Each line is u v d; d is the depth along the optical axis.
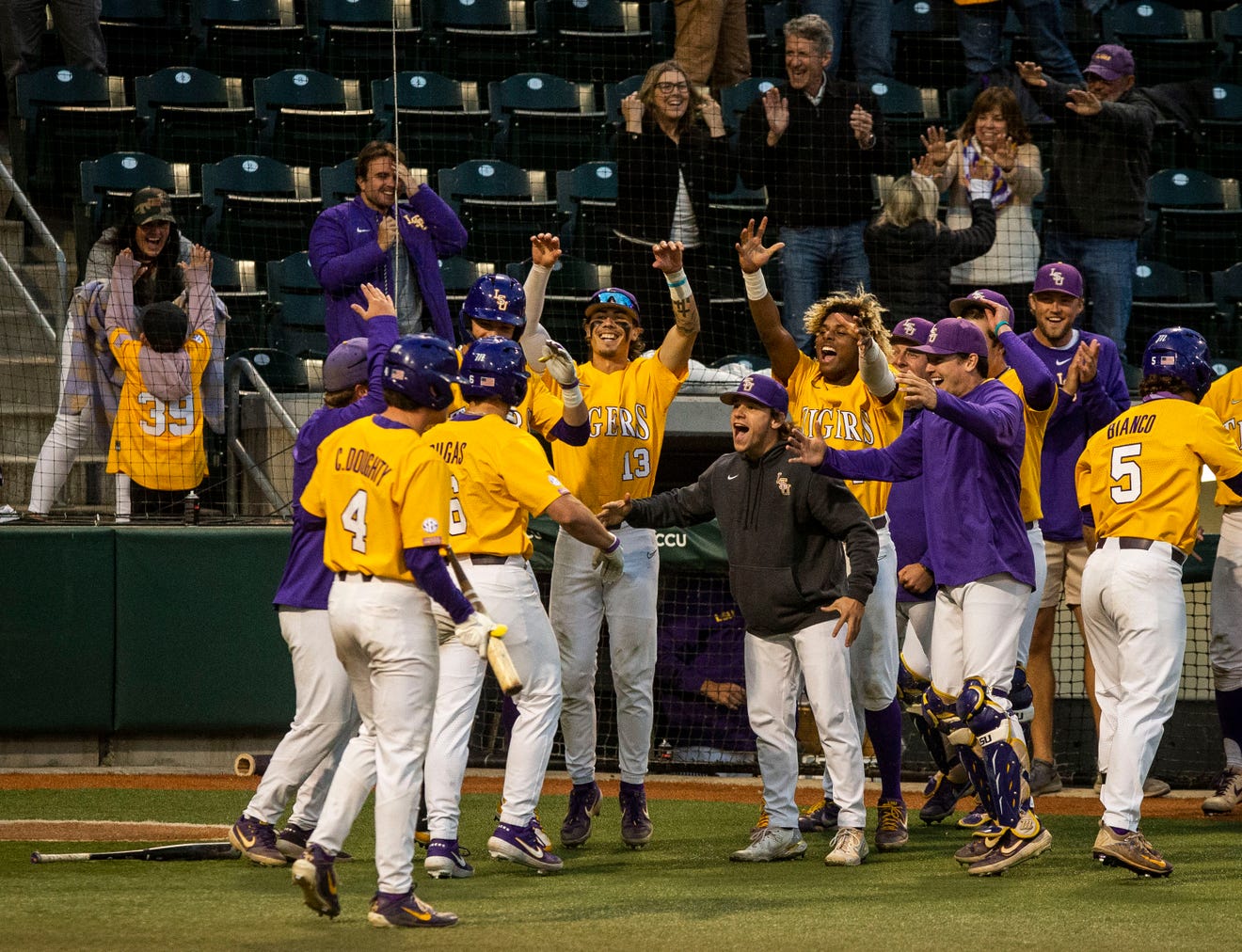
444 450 19.14
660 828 24.12
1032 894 18.19
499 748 31.12
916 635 25.30
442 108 43.81
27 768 29.98
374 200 27.86
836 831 22.95
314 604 19.28
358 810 15.85
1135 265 37.66
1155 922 16.45
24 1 41.78
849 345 22.69
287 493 33.56
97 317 32.31
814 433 23.05
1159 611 19.84
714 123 37.50
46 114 40.78
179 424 31.92
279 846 19.53
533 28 46.81
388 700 15.78
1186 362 20.58
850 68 43.88
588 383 23.02
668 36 47.00
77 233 39.19
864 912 16.88
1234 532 25.86
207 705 30.12
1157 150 44.91
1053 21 42.62
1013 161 36.12
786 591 20.42
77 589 29.83
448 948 14.60
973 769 20.31
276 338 38.78
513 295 21.42
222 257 38.88
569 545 22.12
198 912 16.34
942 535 20.59
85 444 32.84
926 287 35.06
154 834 22.42
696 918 16.44
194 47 45.12
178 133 42.03
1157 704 19.77
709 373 33.12
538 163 44.19
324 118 42.53
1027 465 22.67
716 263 39.38
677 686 30.91
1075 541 27.05
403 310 28.19
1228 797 25.33
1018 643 21.69
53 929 15.27
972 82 43.56
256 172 40.75
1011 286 36.25
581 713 22.22
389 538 15.71
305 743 19.45
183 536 30.16
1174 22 47.50
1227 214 42.75
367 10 45.53
